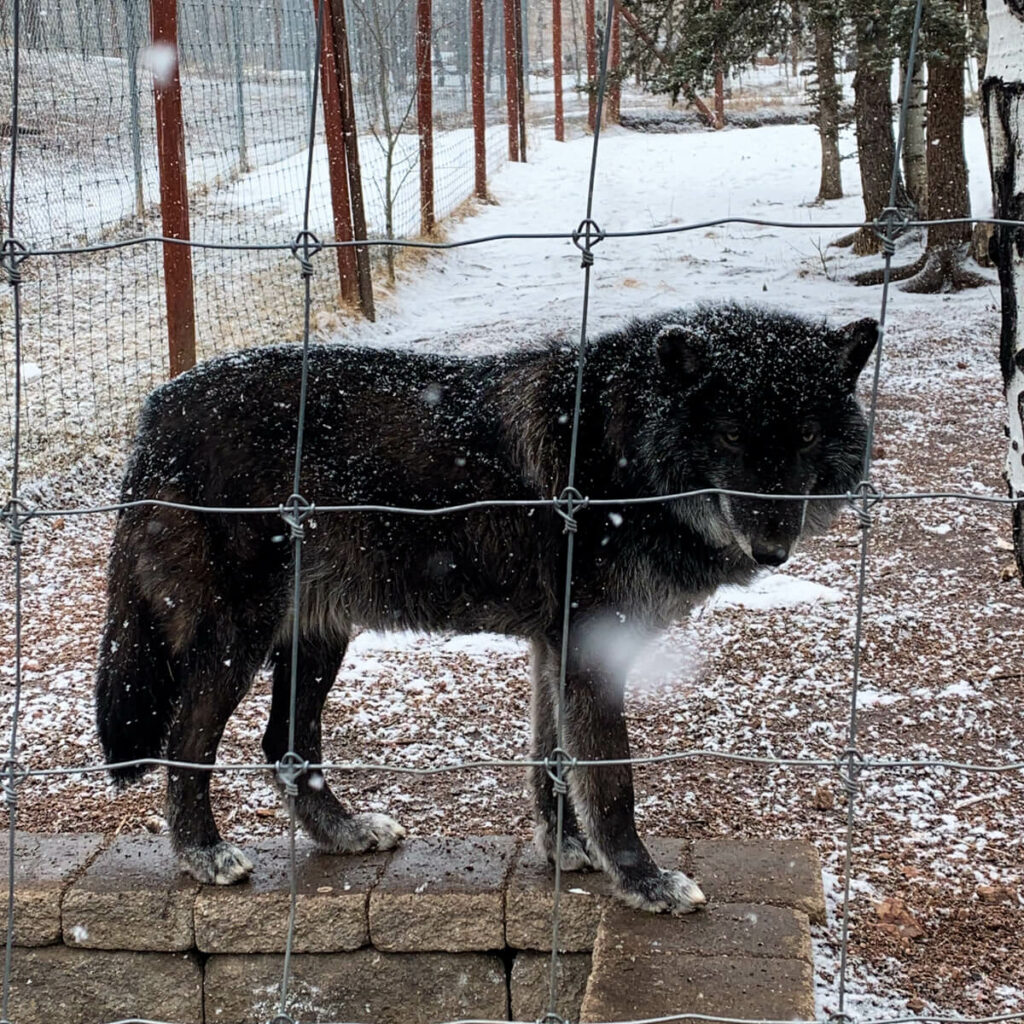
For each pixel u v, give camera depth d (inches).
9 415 321.4
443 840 146.2
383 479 133.6
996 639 215.9
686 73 530.3
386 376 139.1
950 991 123.8
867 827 157.6
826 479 138.9
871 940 132.0
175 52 306.8
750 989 113.7
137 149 516.7
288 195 619.8
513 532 134.6
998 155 117.2
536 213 789.2
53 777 173.0
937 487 292.5
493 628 141.5
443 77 1228.5
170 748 136.3
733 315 138.2
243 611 134.9
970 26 478.9
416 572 137.2
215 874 134.6
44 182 475.5
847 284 542.6
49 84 524.1
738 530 129.0
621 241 674.8
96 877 136.8
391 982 133.9
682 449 131.2
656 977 115.7
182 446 134.0
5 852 142.9
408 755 181.3
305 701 147.1
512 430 134.1
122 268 478.3
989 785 168.2
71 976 135.6
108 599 139.8
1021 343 118.6
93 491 295.4
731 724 189.3
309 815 143.3
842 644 216.2
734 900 129.6
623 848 130.2
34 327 399.2
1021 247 115.9
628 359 135.8
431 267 585.0
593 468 133.0
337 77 437.1
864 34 463.5
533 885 133.1
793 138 1123.3
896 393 378.3
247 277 478.9
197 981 135.0
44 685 204.5
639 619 136.0
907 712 191.2
